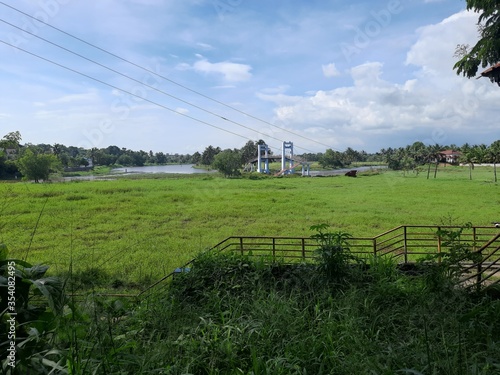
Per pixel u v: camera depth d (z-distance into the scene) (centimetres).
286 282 789
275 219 2964
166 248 1917
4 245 314
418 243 1880
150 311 604
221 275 840
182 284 833
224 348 455
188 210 3422
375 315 587
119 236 2369
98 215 3138
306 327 544
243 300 664
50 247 1998
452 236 761
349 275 777
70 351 302
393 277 785
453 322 523
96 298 455
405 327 542
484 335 477
